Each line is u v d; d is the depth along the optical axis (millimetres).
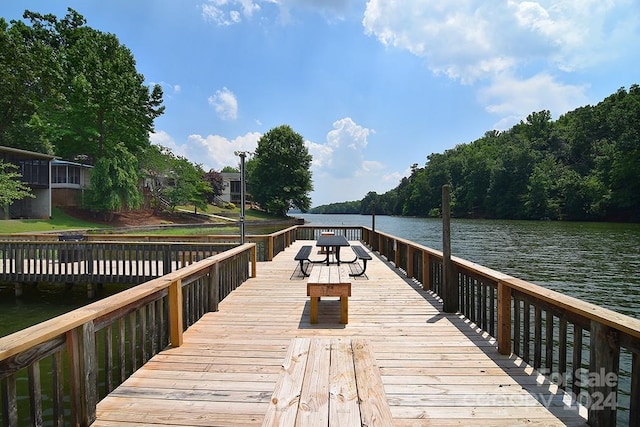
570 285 10500
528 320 2971
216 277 4613
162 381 2639
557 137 60781
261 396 2428
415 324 4059
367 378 1754
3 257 7656
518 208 53219
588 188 43906
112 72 29438
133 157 28734
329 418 1375
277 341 3508
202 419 2145
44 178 23719
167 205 37844
